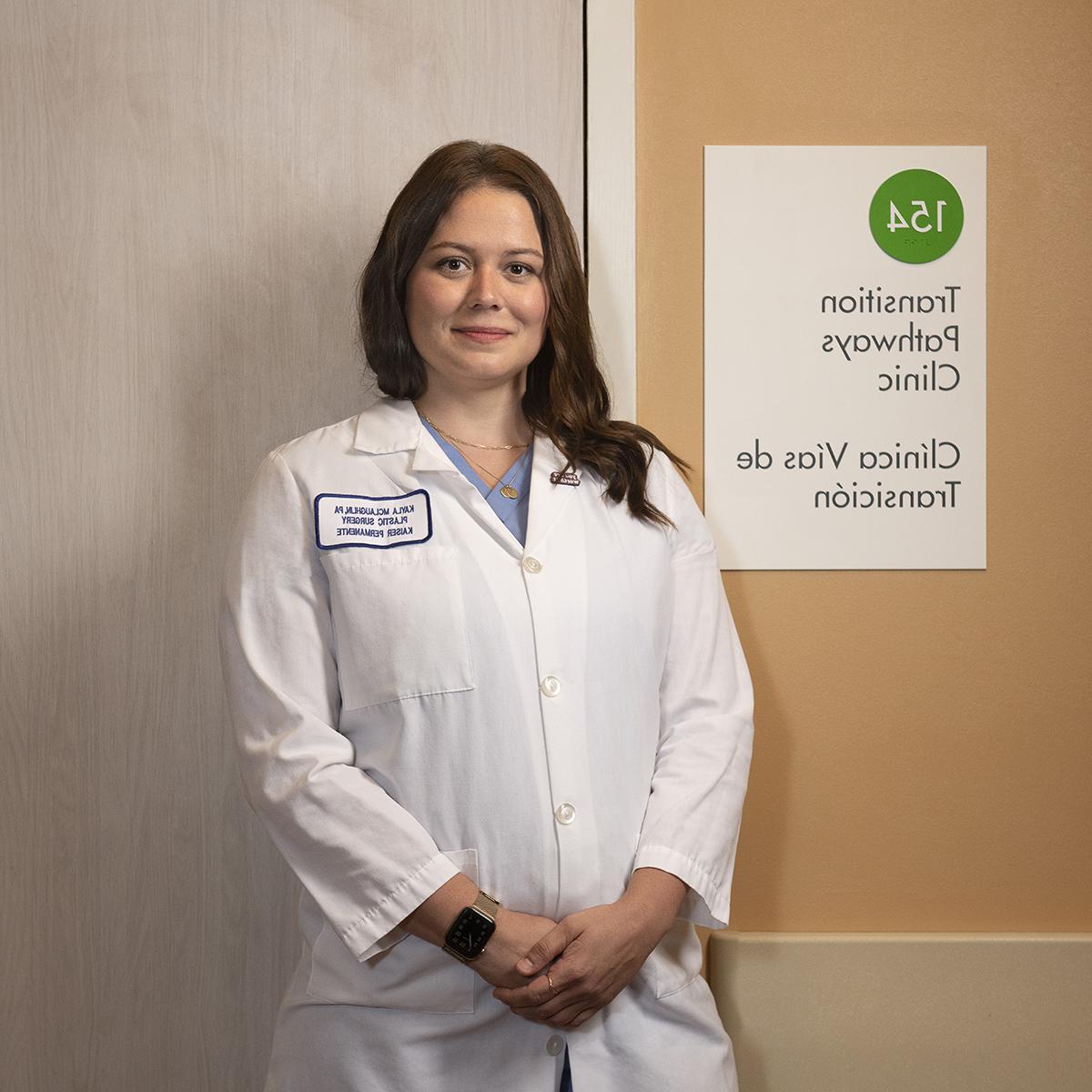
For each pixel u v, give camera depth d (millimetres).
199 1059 1531
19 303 1515
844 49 1545
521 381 1282
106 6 1511
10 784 1521
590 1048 1111
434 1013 1102
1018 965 1521
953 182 1541
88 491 1522
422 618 1117
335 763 1106
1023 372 1552
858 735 1551
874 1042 1517
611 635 1160
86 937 1524
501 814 1098
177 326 1524
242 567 1174
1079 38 1550
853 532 1542
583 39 1537
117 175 1517
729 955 1521
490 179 1195
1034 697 1559
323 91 1529
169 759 1531
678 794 1161
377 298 1239
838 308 1540
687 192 1537
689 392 1541
